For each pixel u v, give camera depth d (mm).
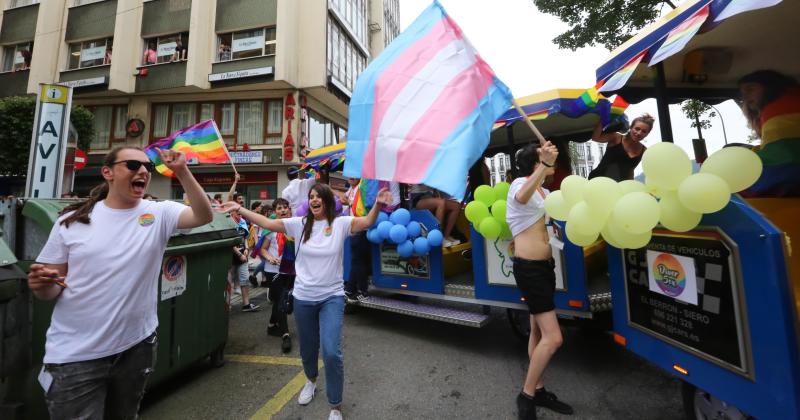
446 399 2900
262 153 14234
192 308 3209
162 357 2887
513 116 3617
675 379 3055
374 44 22844
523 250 2564
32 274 1537
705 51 2779
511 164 4152
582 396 2861
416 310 4137
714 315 1791
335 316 2611
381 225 4090
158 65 14391
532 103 3533
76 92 14672
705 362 1848
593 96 3496
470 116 2129
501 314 5086
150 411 2820
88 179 15180
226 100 14836
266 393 3082
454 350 3877
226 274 3691
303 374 3428
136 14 15055
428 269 4164
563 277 3107
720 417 1969
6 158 10656
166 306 2936
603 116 3777
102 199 1805
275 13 14039
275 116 14602
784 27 2457
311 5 14711
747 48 2705
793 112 2322
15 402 2197
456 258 4586
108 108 15422
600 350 3715
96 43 15352
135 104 14992
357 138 2352
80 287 1635
